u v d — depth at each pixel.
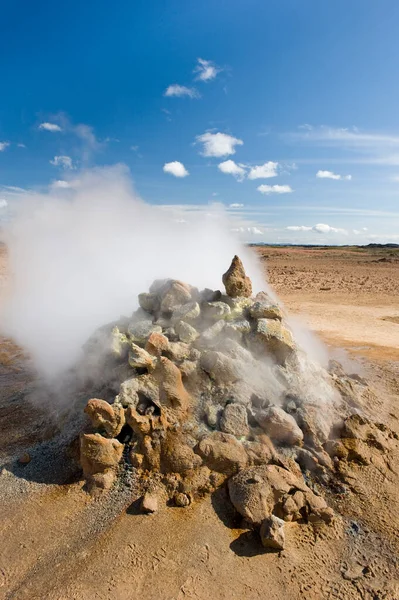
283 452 6.09
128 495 5.62
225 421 6.16
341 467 6.07
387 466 6.28
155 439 5.96
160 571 4.65
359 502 5.69
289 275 35.66
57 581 4.57
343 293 25.11
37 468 6.27
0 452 6.71
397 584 4.65
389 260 53.12
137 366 6.54
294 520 5.34
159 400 6.26
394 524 5.41
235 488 5.47
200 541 4.99
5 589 4.54
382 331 15.46
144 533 5.09
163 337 7.00
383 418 7.52
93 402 5.94
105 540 5.02
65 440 6.72
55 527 5.26
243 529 5.18
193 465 5.76
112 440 5.93
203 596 4.41
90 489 5.76
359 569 4.83
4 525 5.30
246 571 4.69
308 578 4.68
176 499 5.49
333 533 5.25
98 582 4.53
